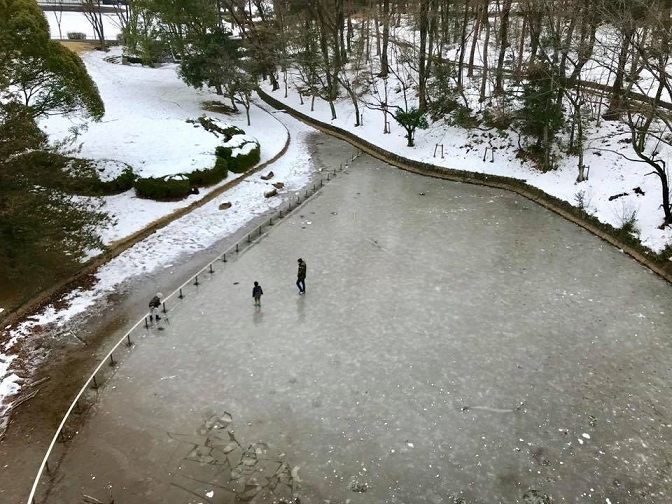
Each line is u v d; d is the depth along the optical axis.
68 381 16.81
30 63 25.89
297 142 46.62
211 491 12.90
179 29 48.25
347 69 58.38
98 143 34.97
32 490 12.56
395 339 18.64
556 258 24.70
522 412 15.33
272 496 12.73
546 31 37.25
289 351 18.06
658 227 25.00
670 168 28.22
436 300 21.09
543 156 34.56
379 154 42.22
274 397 15.95
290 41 61.81
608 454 13.90
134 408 15.62
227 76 44.38
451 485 12.98
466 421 14.99
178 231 27.95
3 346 18.30
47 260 21.00
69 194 23.14
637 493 12.77
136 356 17.95
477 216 29.86
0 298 20.44
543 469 13.43
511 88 41.19
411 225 28.55
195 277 22.64
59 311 20.55
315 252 25.41
